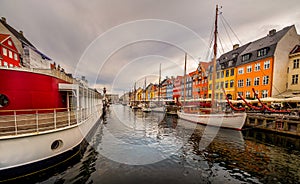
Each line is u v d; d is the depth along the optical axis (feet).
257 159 25.67
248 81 87.51
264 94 78.07
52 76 27.50
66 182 17.63
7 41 65.16
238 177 19.76
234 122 48.03
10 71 22.53
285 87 75.46
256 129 49.42
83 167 21.50
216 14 54.29
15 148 17.83
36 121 21.56
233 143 34.81
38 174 18.97
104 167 21.63
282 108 54.34
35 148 19.12
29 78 24.16
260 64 80.69
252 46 94.68
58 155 21.70
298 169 22.12
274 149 30.94
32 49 81.10
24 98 23.62
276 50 74.28
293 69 73.56
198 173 20.52
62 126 23.24
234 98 95.50
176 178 19.11
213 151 29.35
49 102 26.86
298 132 39.63
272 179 19.43
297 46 77.25
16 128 18.28
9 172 17.51
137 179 18.57
